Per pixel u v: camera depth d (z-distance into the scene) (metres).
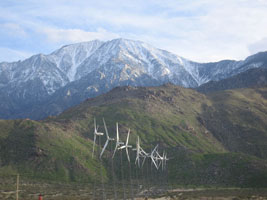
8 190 167.75
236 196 144.25
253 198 135.62
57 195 159.88
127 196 161.25
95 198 150.88
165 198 147.00
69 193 169.00
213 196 147.50
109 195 165.38
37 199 140.00
